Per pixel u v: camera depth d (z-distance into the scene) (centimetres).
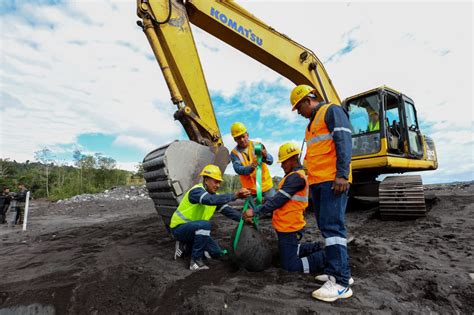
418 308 221
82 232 692
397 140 671
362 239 430
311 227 567
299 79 633
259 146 335
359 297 235
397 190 575
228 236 498
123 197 1902
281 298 236
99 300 279
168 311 245
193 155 389
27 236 713
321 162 258
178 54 455
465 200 725
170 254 394
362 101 685
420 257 338
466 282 258
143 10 429
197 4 502
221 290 255
